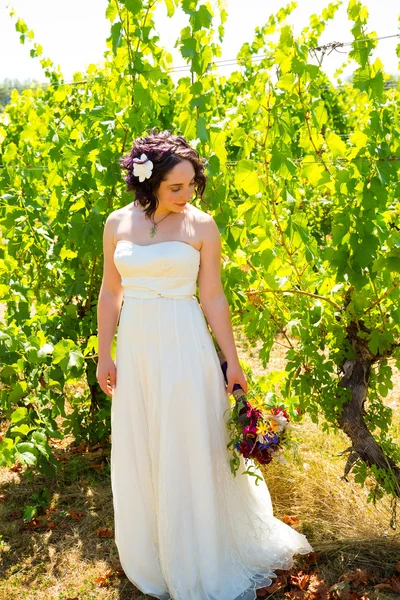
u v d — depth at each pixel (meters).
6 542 3.10
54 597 2.72
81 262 3.95
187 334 2.47
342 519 2.97
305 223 2.94
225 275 2.99
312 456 3.37
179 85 3.06
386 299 2.96
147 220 2.48
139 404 2.54
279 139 2.69
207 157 2.98
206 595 2.56
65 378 3.57
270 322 3.14
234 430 2.58
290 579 2.71
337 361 3.05
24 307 3.88
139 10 3.05
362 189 2.71
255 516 2.74
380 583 2.66
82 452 3.98
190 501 2.55
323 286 3.13
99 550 3.03
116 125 3.53
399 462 2.96
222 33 3.97
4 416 4.35
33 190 4.02
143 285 2.46
